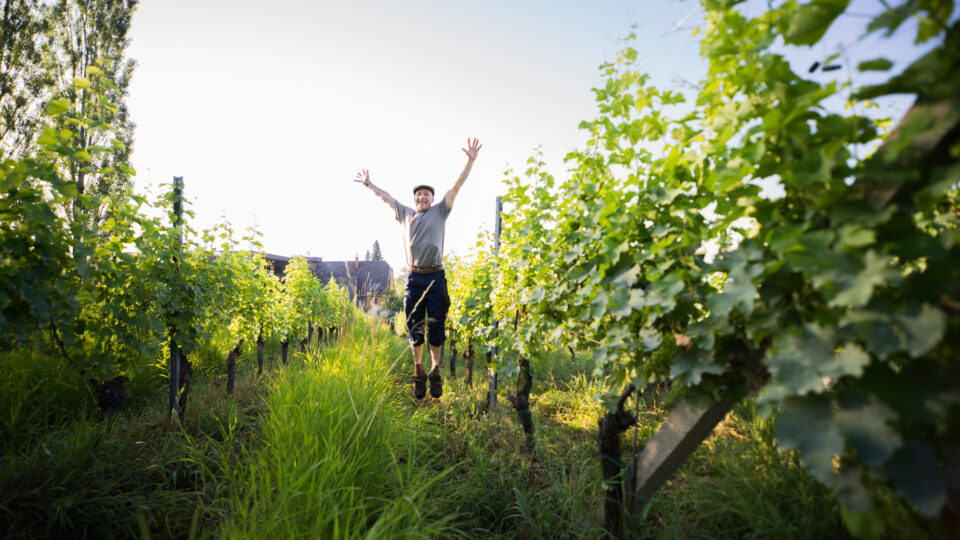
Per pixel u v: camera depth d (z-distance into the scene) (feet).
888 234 2.78
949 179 2.52
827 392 3.07
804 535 4.96
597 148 6.88
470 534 6.06
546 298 7.64
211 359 17.92
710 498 5.94
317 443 6.47
